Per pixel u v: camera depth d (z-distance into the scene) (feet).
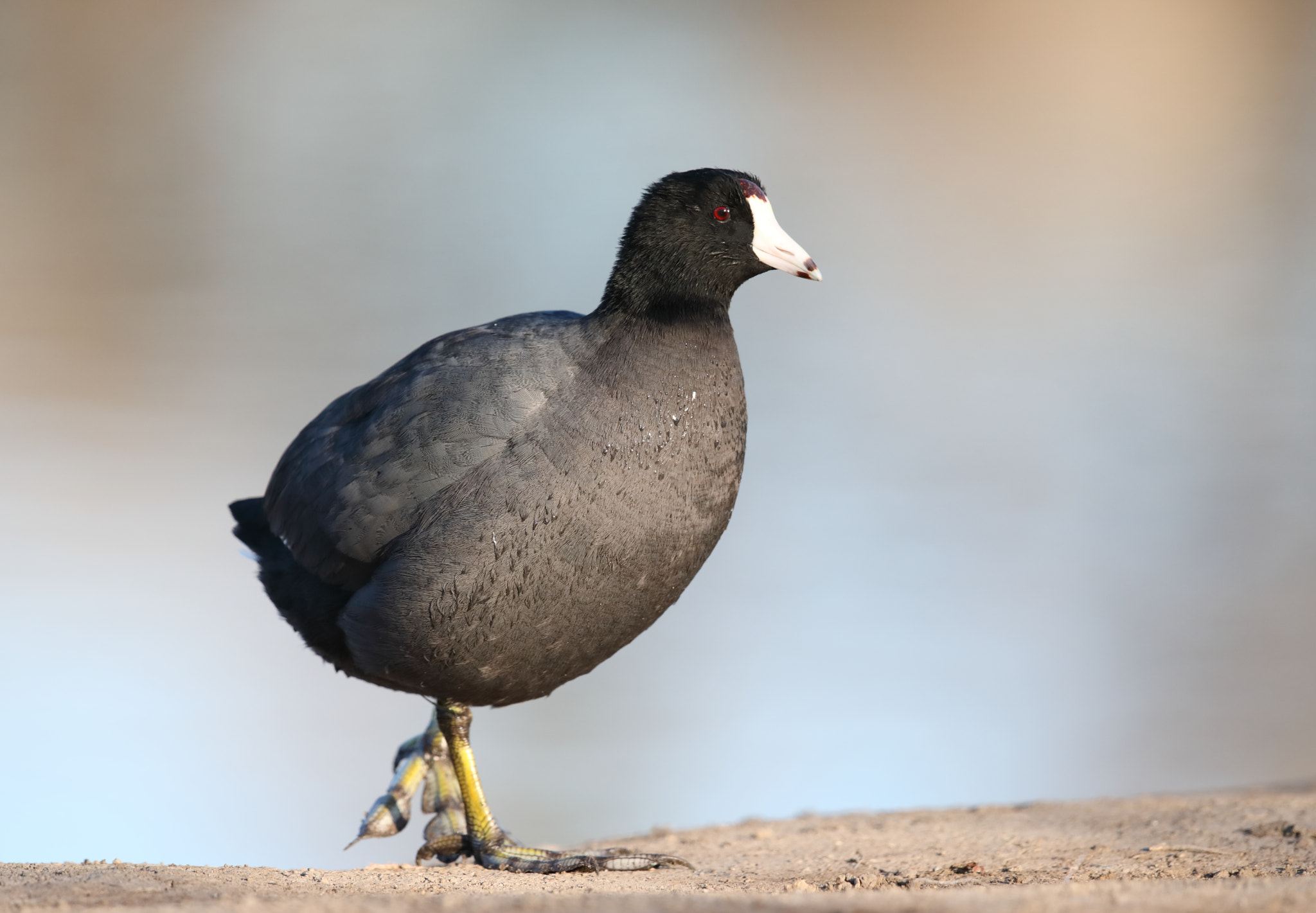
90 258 93.86
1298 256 92.32
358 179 112.06
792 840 23.67
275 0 158.30
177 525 49.88
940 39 160.45
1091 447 61.36
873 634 43.42
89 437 58.95
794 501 54.75
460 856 22.06
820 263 90.63
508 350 20.20
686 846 23.63
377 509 19.95
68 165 117.91
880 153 119.96
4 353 71.00
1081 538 51.42
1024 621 44.24
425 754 23.84
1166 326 79.30
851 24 161.99
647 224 20.63
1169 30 165.78
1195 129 130.52
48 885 15.99
